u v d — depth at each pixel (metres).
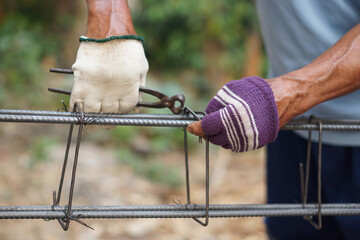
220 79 7.91
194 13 7.72
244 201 4.06
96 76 1.22
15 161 4.05
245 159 5.36
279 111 1.20
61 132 4.88
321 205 1.38
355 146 1.67
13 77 5.56
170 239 3.06
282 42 1.69
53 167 4.00
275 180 2.01
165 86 6.79
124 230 3.07
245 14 7.59
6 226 2.91
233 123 1.14
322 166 1.78
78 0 7.60
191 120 1.24
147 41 8.25
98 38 1.23
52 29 7.63
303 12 1.58
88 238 2.92
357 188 1.70
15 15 7.36
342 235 1.95
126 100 1.25
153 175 4.43
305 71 1.25
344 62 1.25
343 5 1.55
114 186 3.83
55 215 1.18
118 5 1.27
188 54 8.10
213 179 4.64
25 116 1.15
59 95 5.64
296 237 1.97
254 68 7.07
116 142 5.00
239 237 3.19
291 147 1.91
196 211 1.25
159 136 5.52
